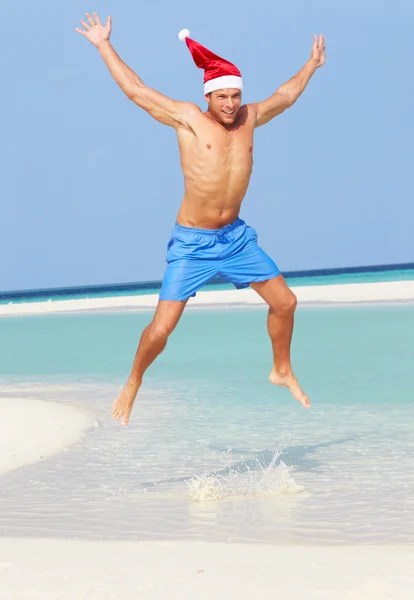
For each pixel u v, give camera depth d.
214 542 11.02
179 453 17.50
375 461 15.86
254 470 15.74
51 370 33.28
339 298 67.06
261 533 11.58
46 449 18.14
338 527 11.73
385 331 43.28
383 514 12.30
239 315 59.91
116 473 15.97
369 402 22.66
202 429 19.98
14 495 14.62
